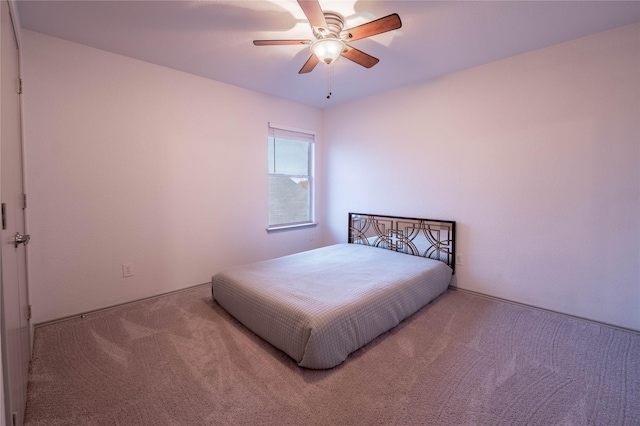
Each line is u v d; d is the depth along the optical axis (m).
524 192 2.75
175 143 3.06
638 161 2.22
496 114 2.87
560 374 1.79
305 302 2.00
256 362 1.91
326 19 1.89
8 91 1.49
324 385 1.69
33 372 1.79
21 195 1.98
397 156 3.68
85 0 1.88
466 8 1.99
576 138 2.46
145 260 2.91
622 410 1.51
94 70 2.54
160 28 2.23
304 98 4.02
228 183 3.51
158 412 1.49
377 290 2.26
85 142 2.52
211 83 3.29
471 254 3.12
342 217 4.41
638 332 2.27
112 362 1.90
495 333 2.29
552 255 2.63
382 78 3.29
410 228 3.57
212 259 3.42
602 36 2.31
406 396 1.61
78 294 2.54
